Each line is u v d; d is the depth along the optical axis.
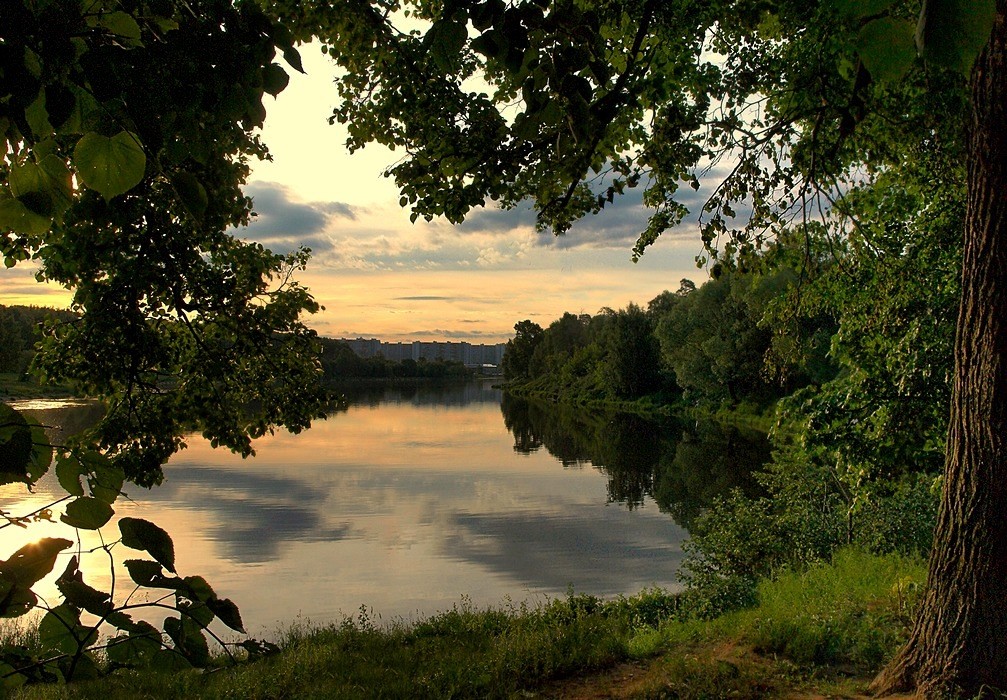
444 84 5.98
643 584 14.70
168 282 6.77
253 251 7.95
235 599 13.68
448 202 6.00
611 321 75.38
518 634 9.46
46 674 1.29
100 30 1.45
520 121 2.25
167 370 8.09
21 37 1.36
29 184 1.49
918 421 9.19
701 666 6.88
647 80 6.38
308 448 39.75
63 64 1.40
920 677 5.30
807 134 8.09
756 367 45.41
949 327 8.88
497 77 6.23
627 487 26.78
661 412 62.31
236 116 1.61
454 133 5.93
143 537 1.33
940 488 9.34
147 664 1.33
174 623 1.33
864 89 6.54
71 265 6.34
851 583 9.33
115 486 1.36
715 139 7.37
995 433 4.98
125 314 6.89
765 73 7.37
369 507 23.17
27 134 1.54
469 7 2.09
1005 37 4.90
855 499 10.24
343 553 17.30
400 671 8.48
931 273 9.07
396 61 6.09
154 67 1.51
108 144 1.35
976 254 5.11
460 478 29.34
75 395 7.64
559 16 2.27
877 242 9.28
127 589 11.03
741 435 41.44
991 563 4.99
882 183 9.28
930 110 7.07
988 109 5.00
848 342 9.77
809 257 8.69
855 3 0.88
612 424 53.97
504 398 101.62
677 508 22.77
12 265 6.32
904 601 7.88
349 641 10.10
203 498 24.45
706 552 11.96
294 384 8.41
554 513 22.22
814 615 7.99
